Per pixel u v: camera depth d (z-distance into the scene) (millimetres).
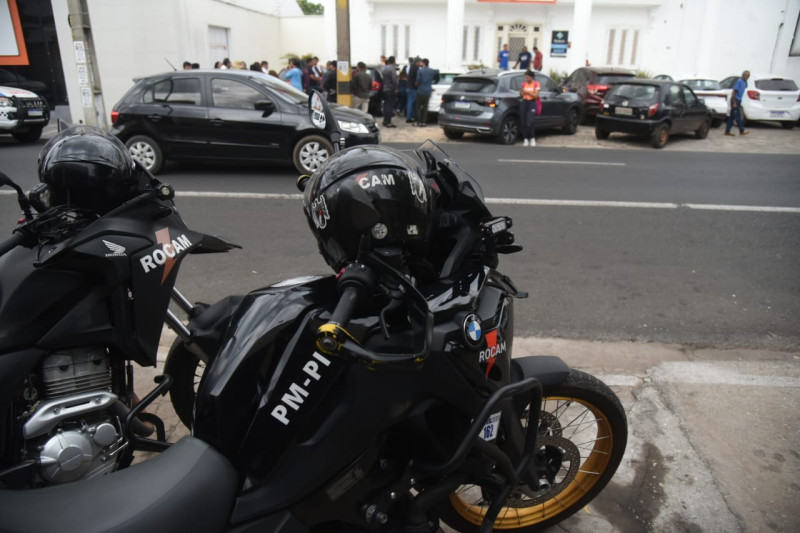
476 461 1920
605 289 5051
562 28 24750
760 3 23641
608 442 2426
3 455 1914
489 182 8969
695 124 14391
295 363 1652
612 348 4027
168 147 9156
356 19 25000
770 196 8398
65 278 1975
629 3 24469
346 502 1732
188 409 2631
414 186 1656
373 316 1695
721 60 24531
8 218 6742
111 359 2150
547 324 4398
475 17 24797
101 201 2141
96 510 1454
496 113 13094
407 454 1861
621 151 12773
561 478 2611
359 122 9141
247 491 1653
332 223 1607
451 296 1797
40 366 1982
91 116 12586
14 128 12188
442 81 17844
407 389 1690
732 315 4586
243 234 6281
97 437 1987
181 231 2271
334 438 1650
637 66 25516
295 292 1804
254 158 9195
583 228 6715
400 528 1829
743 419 3223
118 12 17219
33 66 19500
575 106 15195
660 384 3561
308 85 17203
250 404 1714
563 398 2316
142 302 2100
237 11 22766
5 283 1939
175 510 1488
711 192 8594
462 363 1763
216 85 9188
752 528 2508
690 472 2824
